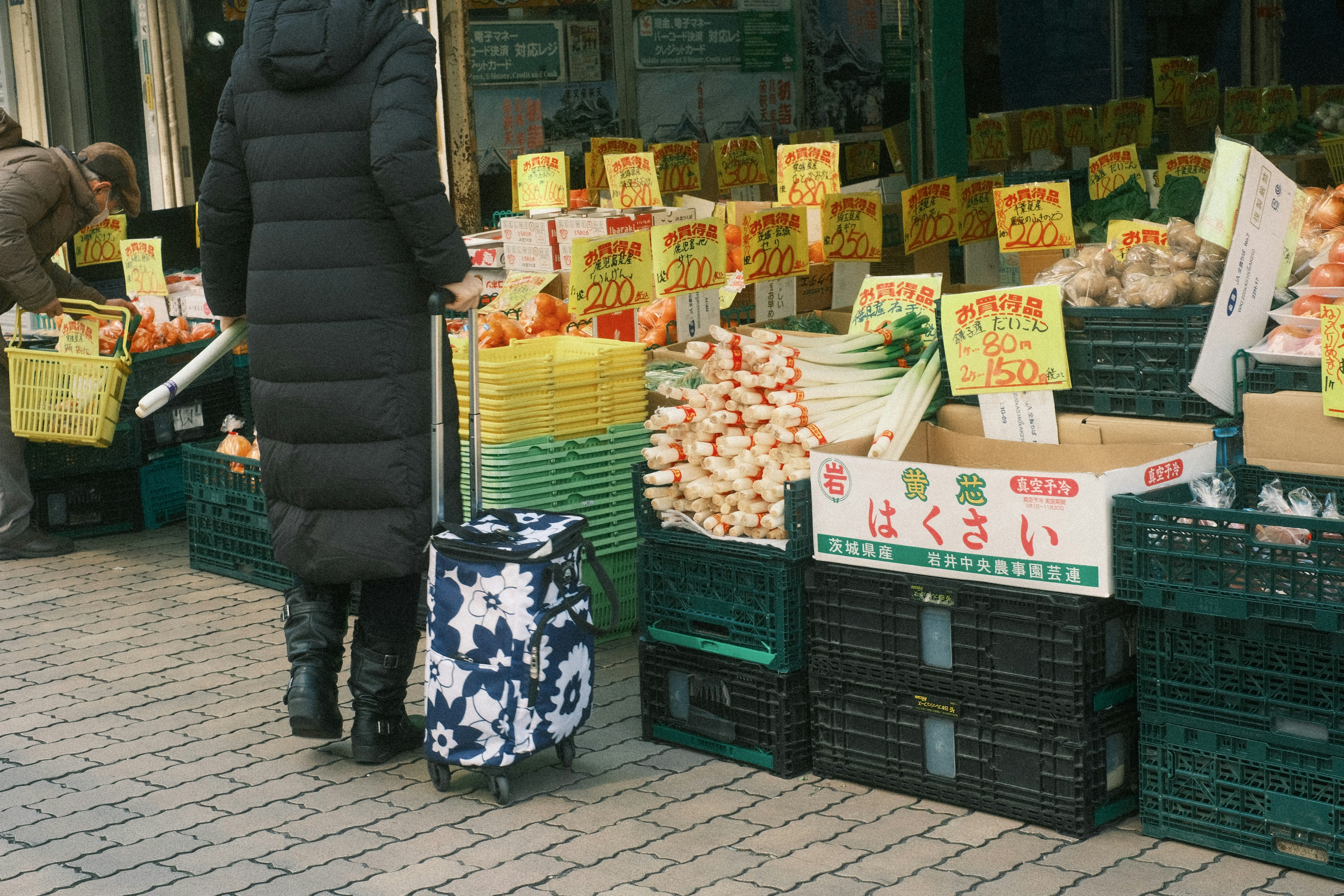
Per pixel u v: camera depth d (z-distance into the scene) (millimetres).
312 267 3906
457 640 3850
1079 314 3939
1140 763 3572
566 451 5062
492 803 3932
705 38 10406
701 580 4195
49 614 5875
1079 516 3438
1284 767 3314
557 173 7246
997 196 5637
